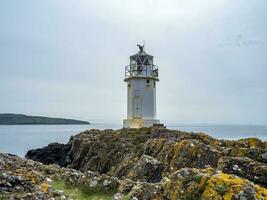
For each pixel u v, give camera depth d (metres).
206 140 23.17
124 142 31.94
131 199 11.10
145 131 37.84
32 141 103.25
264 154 14.68
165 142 23.52
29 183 13.45
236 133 139.38
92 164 32.03
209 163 16.81
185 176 10.07
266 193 8.74
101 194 13.27
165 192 10.33
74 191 13.76
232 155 15.92
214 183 9.12
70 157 41.62
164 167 16.52
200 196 9.27
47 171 17.31
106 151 32.16
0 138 116.12
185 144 18.73
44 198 11.89
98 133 42.91
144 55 53.53
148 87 53.16
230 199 8.53
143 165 16.47
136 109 52.69
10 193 12.31
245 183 8.89
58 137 125.44
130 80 53.50
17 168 16.33
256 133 139.25
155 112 54.78
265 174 11.15
